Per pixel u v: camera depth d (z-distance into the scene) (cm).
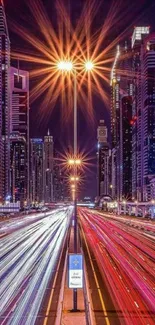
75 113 3741
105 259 6259
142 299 3850
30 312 3388
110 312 3400
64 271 5247
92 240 8888
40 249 7431
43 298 3862
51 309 3472
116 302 3728
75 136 3831
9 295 4006
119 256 6562
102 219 18388
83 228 12425
